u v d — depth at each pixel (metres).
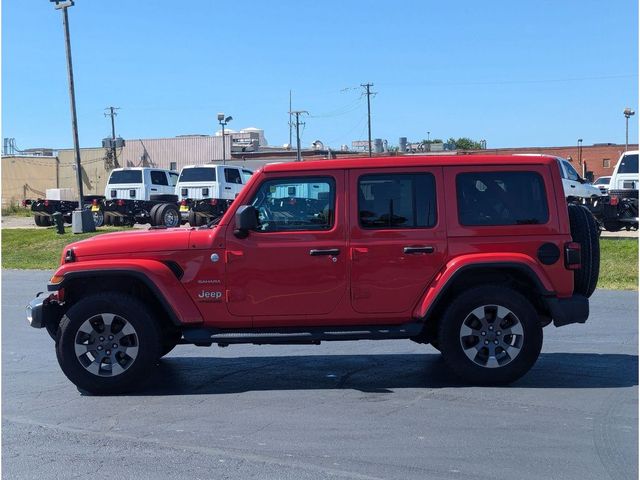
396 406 6.38
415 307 6.99
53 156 65.25
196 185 27.00
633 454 5.14
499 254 6.91
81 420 6.12
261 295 6.96
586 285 7.14
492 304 6.88
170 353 8.86
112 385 6.88
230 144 65.38
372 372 7.68
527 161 7.07
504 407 6.31
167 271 6.91
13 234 27.45
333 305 6.98
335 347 9.13
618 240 18.80
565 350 8.61
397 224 7.00
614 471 4.83
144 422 6.03
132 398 6.80
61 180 65.06
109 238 7.14
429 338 7.59
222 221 7.01
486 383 6.96
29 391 7.11
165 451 5.30
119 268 6.86
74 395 6.94
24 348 9.32
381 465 4.96
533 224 7.01
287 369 7.89
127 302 6.88
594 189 23.06
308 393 6.88
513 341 6.92
